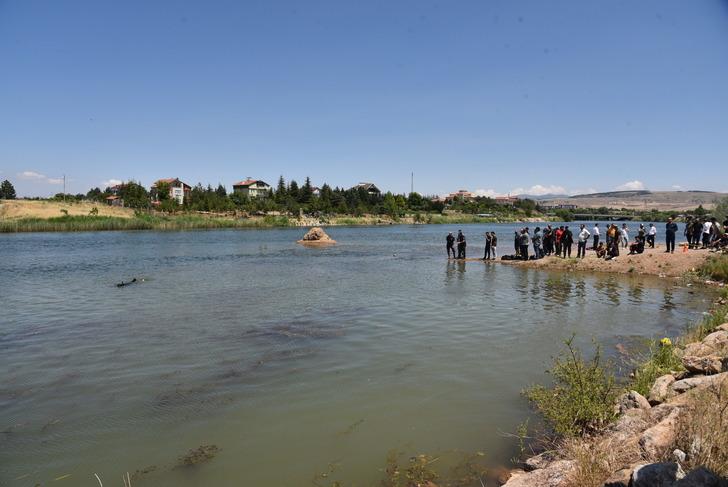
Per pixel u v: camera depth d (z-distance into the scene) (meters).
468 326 13.17
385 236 67.50
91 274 25.14
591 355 10.35
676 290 19.50
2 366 9.83
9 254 36.91
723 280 21.20
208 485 5.54
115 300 17.36
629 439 5.62
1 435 6.79
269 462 6.05
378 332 12.52
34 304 16.62
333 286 20.80
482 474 5.76
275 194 129.62
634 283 21.52
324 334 12.32
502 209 164.88
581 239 28.39
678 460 4.71
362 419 7.29
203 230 79.12
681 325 13.24
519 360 10.09
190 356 10.45
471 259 33.25
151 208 102.44
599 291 19.25
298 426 7.05
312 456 6.20
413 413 7.49
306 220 104.19
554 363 9.86
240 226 87.88
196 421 7.21
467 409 7.63
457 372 9.35
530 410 7.60
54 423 7.17
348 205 132.12
